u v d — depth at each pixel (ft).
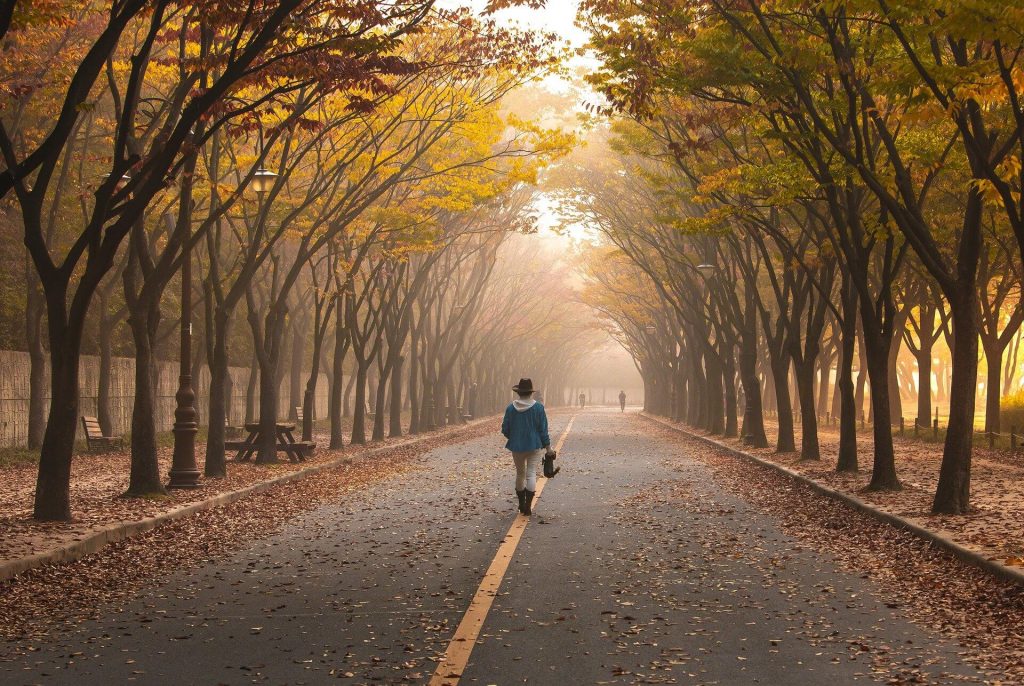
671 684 21.25
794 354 87.97
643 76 52.29
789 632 25.96
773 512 53.11
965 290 47.34
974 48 49.47
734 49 50.57
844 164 57.26
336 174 79.56
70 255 46.39
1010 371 224.12
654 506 56.13
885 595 30.68
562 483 70.69
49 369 104.17
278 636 26.07
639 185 113.80
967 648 24.11
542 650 24.17
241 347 171.83
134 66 44.09
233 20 40.32
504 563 36.86
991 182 38.99
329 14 47.21
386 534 45.44
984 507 49.42
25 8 38.88
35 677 22.33
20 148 82.28
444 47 66.33
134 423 58.13
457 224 121.80
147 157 49.49
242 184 63.00
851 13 38.29
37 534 40.91
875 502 52.44
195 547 41.91
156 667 23.09
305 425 101.24
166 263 58.39
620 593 31.27
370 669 22.67
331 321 178.19
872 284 117.80
